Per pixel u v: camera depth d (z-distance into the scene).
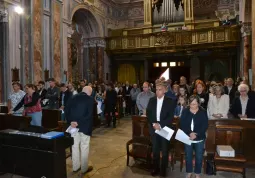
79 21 16.39
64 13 12.62
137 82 17.36
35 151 3.85
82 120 4.43
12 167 4.05
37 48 9.98
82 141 4.51
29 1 9.58
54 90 7.50
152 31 17.22
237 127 4.49
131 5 18.94
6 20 8.55
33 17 9.73
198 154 4.04
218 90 5.20
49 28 11.05
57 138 3.74
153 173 4.43
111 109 8.89
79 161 4.68
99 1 16.59
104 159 5.33
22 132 3.99
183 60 16.89
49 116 6.27
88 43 17.14
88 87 4.62
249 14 11.95
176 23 16.78
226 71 15.59
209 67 16.09
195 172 4.08
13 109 5.71
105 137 7.31
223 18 16.27
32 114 5.59
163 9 17.00
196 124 3.98
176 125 4.88
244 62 12.20
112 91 8.96
